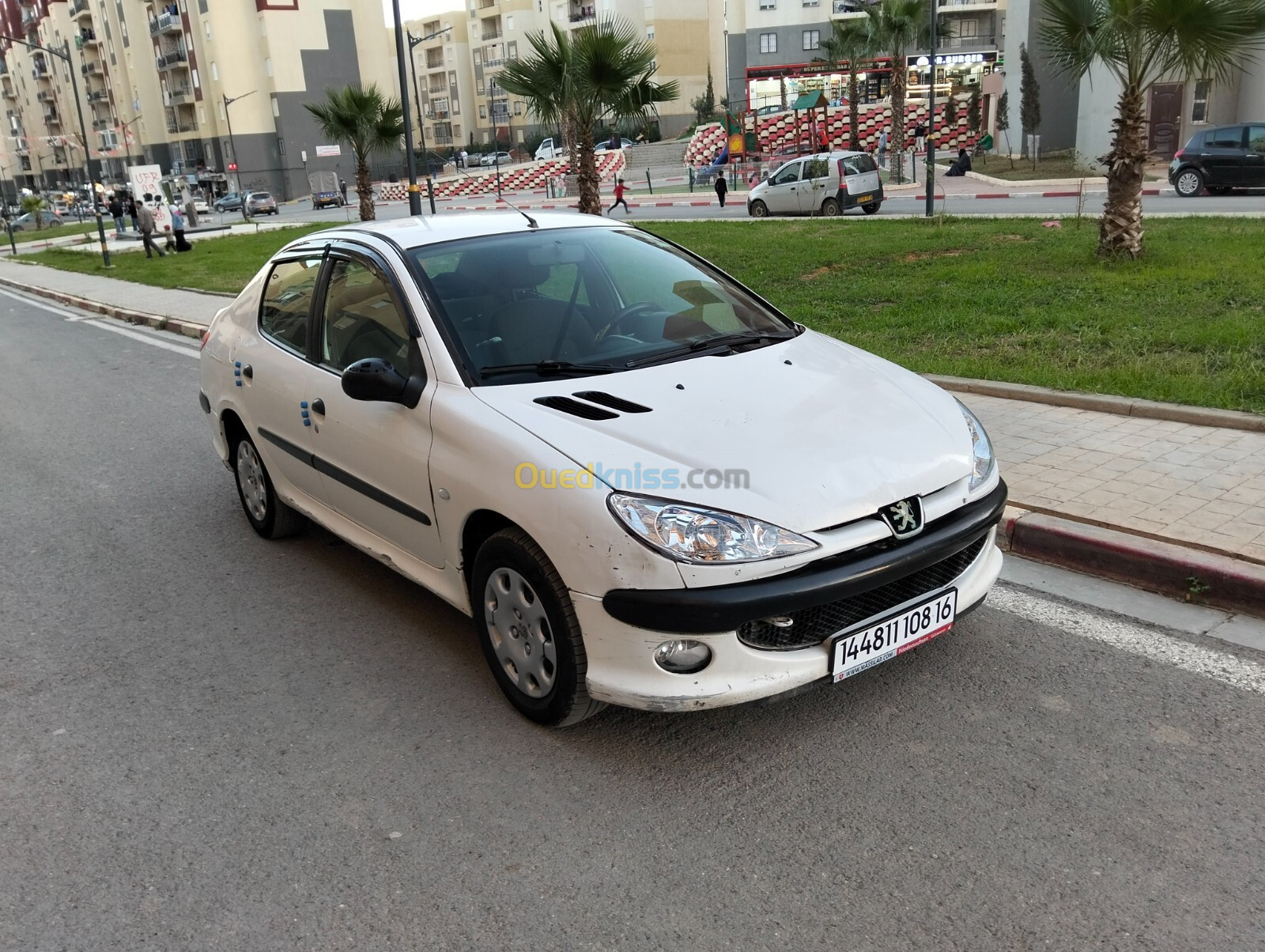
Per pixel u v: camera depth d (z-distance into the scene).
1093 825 2.72
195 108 78.88
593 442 3.03
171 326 14.14
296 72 72.31
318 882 2.69
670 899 2.54
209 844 2.88
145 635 4.28
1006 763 3.02
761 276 13.03
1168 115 28.25
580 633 3.03
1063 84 32.56
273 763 3.27
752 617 2.77
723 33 76.75
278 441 4.62
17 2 106.31
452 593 3.62
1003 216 17.81
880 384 3.57
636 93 15.53
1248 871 2.52
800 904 2.50
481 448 3.21
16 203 93.25
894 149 33.03
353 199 62.72
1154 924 2.36
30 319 17.48
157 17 79.12
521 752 3.23
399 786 3.09
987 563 3.44
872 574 2.87
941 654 3.68
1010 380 6.72
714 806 2.90
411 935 2.48
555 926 2.48
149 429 8.06
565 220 4.45
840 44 35.84
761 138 45.41
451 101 93.06
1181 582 3.98
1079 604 4.00
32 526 5.82
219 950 2.47
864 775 3.00
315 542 5.26
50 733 3.53
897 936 2.38
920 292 10.63
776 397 3.32
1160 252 11.34
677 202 33.09
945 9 65.81
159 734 3.49
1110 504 4.56
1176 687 3.37
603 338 3.72
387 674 3.81
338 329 4.14
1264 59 26.05
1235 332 7.30
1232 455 5.09
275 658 3.99
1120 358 7.00
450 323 3.62
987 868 2.58
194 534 5.50
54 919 2.61
